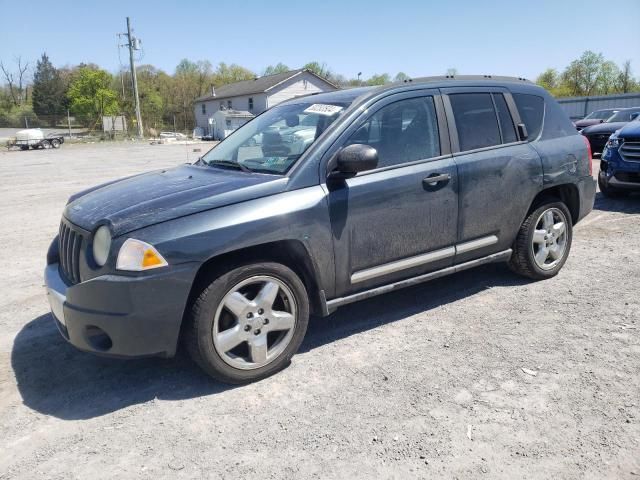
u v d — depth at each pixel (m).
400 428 2.79
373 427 2.80
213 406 3.06
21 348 3.91
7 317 4.55
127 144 43.41
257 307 3.26
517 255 4.75
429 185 3.89
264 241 3.20
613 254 5.75
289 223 3.28
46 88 81.50
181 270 2.98
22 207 10.32
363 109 3.74
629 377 3.20
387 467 2.49
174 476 2.48
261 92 50.69
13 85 86.88
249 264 3.21
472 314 4.25
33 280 5.58
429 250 4.02
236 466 2.54
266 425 2.86
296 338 3.45
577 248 6.06
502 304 4.43
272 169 3.58
